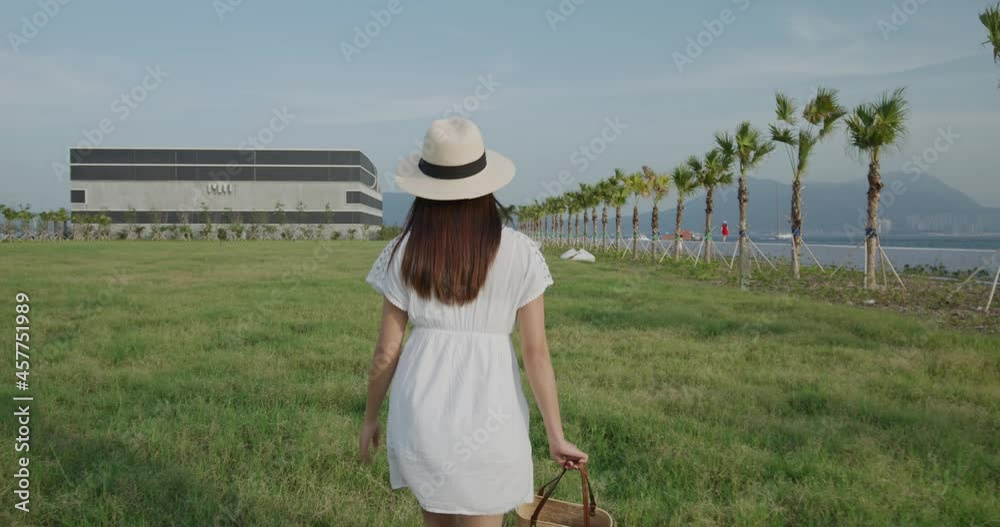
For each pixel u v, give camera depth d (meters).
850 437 4.91
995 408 5.86
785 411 5.77
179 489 3.82
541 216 77.75
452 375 2.01
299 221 85.56
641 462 4.41
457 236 1.99
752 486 3.97
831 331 10.05
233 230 81.00
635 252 36.88
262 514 3.49
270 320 10.76
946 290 17.83
